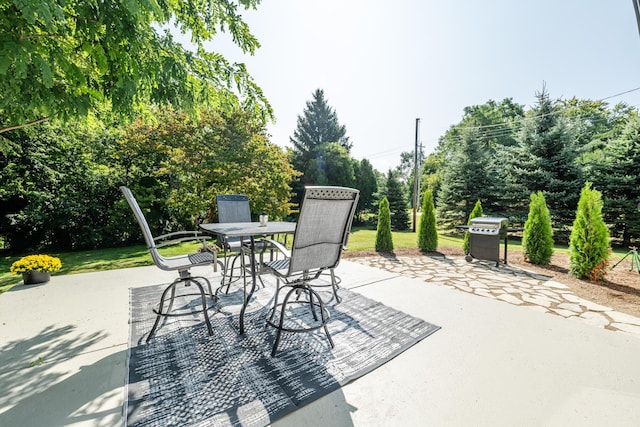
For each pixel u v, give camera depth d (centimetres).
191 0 304
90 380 168
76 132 781
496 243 475
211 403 147
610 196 852
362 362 187
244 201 421
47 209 771
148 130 786
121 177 893
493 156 1204
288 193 806
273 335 226
